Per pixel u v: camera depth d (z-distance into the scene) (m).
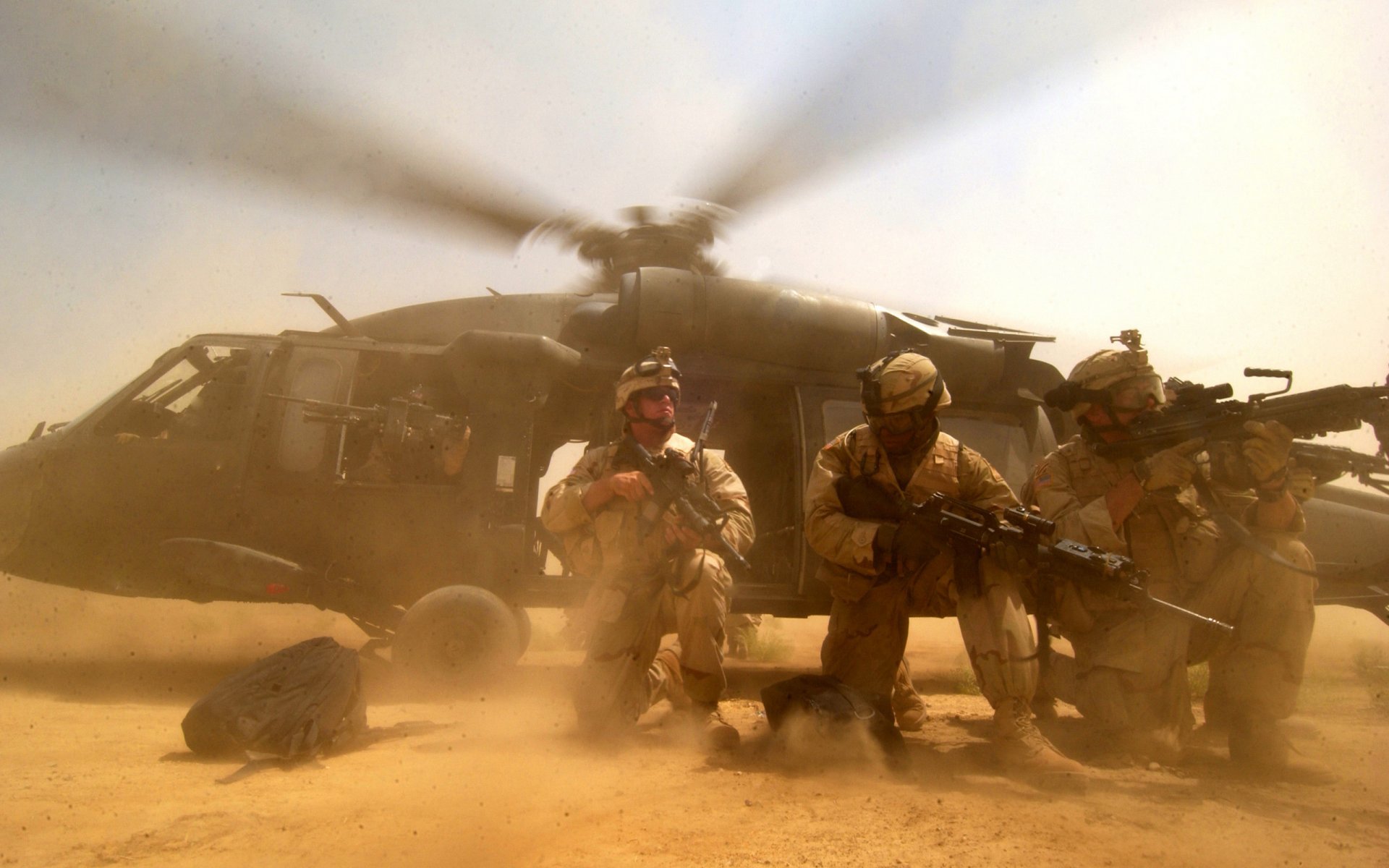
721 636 3.84
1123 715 3.63
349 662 3.79
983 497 3.79
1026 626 3.49
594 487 3.77
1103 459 3.75
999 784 3.21
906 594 3.87
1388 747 3.93
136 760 3.50
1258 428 3.49
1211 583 3.64
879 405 3.62
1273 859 2.40
